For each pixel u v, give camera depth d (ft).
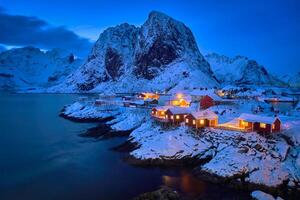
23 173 164.66
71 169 170.40
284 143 162.09
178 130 200.75
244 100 323.78
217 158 164.14
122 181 151.02
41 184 148.46
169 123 220.64
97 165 176.86
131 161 178.50
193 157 172.86
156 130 218.79
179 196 130.82
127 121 276.21
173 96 359.87
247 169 148.87
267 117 178.09
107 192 138.31
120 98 481.05
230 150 167.02
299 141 163.02
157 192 129.39
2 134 278.26
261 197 126.72
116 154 200.54
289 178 140.46
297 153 155.63
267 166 148.15
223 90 416.26
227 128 184.55
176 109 225.35
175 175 158.20
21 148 222.28
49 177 158.20
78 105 433.48
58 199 131.64
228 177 146.20
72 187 144.25
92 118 355.56
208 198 130.21
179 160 172.35
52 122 355.36
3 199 131.64
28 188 143.64
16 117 404.57
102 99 470.80
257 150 160.35
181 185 144.87
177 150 176.96
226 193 135.85
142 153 180.96
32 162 185.47
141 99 427.33
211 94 290.15
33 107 552.82
